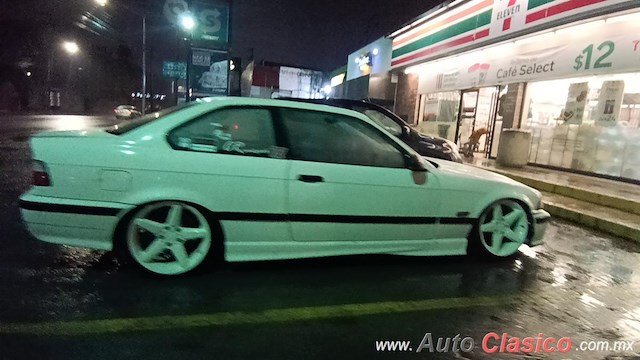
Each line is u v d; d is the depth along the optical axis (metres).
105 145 3.50
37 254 4.14
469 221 4.39
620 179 9.18
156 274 3.66
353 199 3.90
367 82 21.53
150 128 3.64
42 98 46.62
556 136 10.91
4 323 2.87
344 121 4.01
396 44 19.80
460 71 14.93
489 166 11.27
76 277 3.66
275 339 2.87
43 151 3.44
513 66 12.05
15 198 6.22
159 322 2.99
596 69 9.34
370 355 2.75
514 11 11.28
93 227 3.49
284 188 3.73
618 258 5.10
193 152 3.62
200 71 15.20
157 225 3.60
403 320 3.23
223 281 3.73
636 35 8.44
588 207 7.32
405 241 4.18
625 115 9.10
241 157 3.70
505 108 12.54
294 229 3.82
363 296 3.61
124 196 3.47
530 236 4.74
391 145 4.10
